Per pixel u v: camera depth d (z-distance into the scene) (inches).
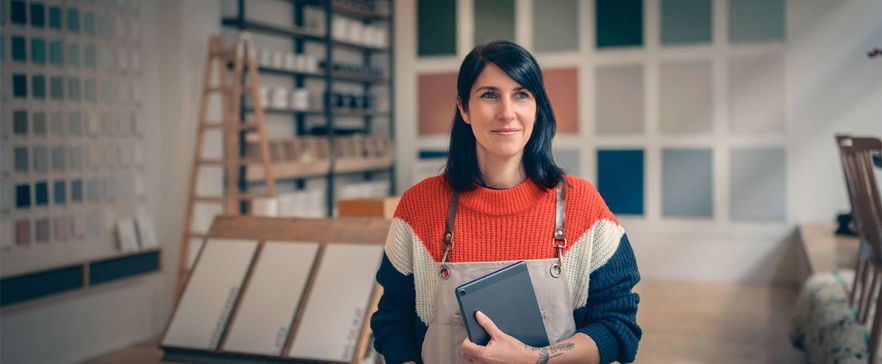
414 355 58.6
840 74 243.9
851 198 148.3
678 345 179.2
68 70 166.7
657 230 265.1
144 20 188.2
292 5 252.2
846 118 244.2
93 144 173.5
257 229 137.1
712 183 258.5
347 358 118.0
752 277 256.1
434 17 286.7
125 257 179.3
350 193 264.2
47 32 161.6
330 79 250.7
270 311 125.6
